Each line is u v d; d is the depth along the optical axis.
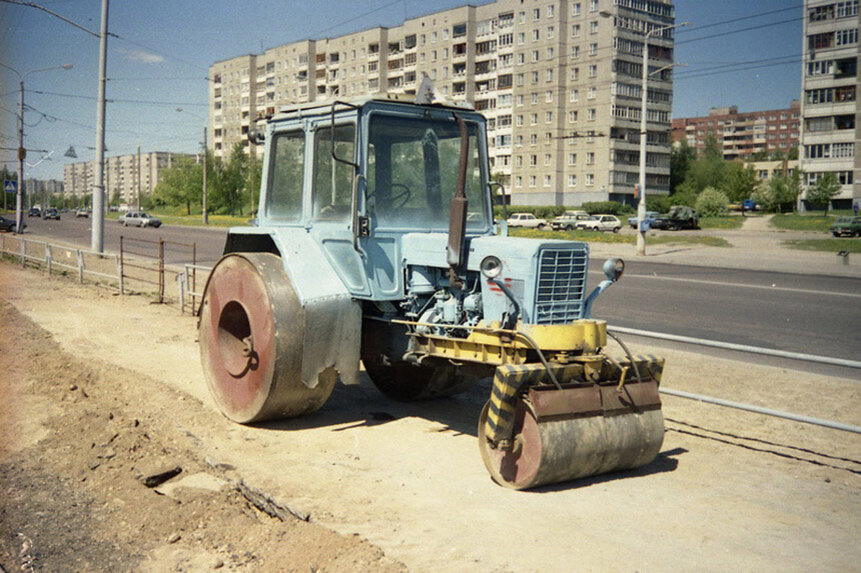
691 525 4.80
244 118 132.88
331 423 7.07
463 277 6.05
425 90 6.42
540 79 91.50
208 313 7.43
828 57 80.00
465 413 7.57
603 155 87.38
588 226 61.47
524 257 5.59
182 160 119.31
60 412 7.06
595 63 86.88
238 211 102.12
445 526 4.66
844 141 79.81
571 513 4.95
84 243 35.84
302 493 5.18
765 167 138.62
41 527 4.77
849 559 4.36
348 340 6.47
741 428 7.14
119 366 9.22
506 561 4.17
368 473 5.64
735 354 11.12
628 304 16.53
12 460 5.90
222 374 7.16
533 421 5.20
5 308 13.80
